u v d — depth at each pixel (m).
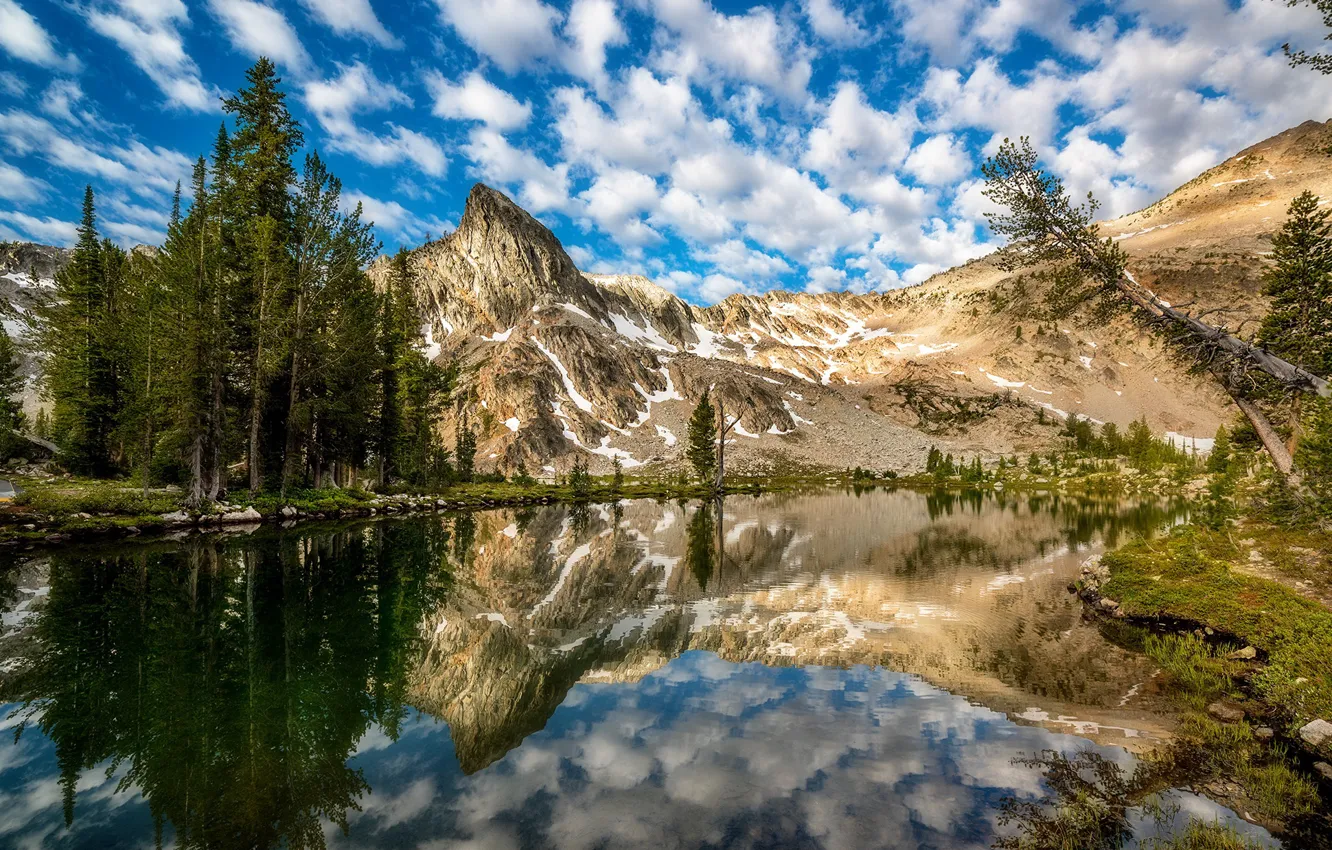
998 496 85.69
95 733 8.53
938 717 9.09
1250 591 13.89
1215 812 6.41
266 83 40.53
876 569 23.08
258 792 6.82
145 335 36.56
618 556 26.50
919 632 14.09
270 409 39.81
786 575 21.75
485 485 71.19
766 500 74.06
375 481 54.75
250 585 18.25
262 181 39.34
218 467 33.91
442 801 6.55
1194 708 9.54
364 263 42.50
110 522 27.05
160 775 7.31
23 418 53.91
